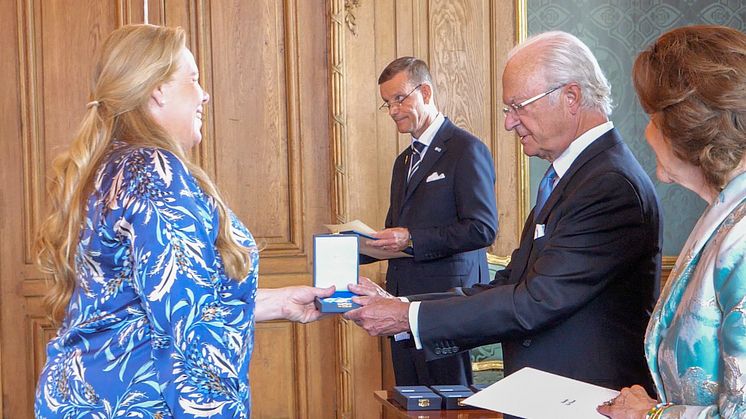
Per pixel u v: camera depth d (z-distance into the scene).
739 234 1.70
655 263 2.62
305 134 5.22
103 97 2.15
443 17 5.28
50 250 2.12
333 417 5.29
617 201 2.53
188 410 1.96
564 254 2.57
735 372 1.64
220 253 2.06
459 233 4.11
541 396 2.18
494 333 2.63
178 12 5.09
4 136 5.02
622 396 2.03
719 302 1.72
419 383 4.26
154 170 2.02
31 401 5.05
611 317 2.60
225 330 2.05
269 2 5.19
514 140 5.35
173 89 2.21
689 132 1.76
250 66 5.18
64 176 2.13
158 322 1.95
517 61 2.67
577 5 5.38
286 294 2.85
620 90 5.43
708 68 1.74
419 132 4.43
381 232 4.11
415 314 2.71
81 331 2.07
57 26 5.02
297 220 5.22
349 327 5.20
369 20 5.21
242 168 5.18
